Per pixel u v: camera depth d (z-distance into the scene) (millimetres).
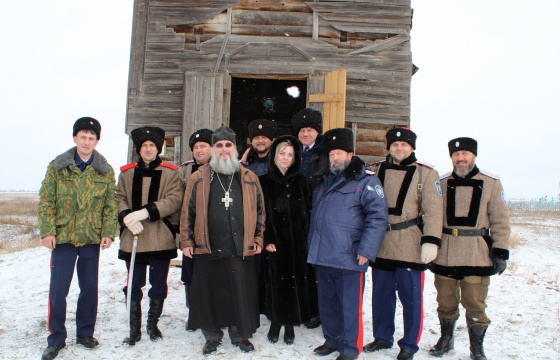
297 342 3961
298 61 7469
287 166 3932
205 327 3643
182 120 7254
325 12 7555
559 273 7016
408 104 7516
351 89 7484
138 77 7535
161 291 4039
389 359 3611
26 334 4152
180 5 7598
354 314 3523
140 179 3994
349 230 3545
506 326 4473
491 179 3639
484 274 3500
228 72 7438
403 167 3762
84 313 3791
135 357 3609
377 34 7602
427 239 3473
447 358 3686
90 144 3756
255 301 3805
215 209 3725
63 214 3664
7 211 23047
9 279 6262
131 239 3924
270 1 7598
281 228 3945
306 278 3992
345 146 3656
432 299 5422
